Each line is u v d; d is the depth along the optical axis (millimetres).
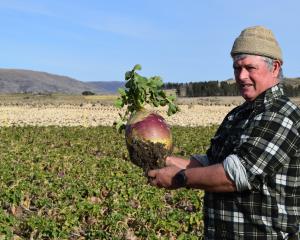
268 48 4004
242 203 3908
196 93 141125
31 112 63750
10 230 10062
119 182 15445
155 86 4504
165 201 14195
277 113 3896
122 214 11805
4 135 31906
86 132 34938
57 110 70062
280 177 3867
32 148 25094
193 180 3955
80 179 16547
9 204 12859
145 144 4344
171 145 4469
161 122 4469
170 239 10680
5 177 15688
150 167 4402
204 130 38906
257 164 3787
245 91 4105
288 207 3881
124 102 4590
